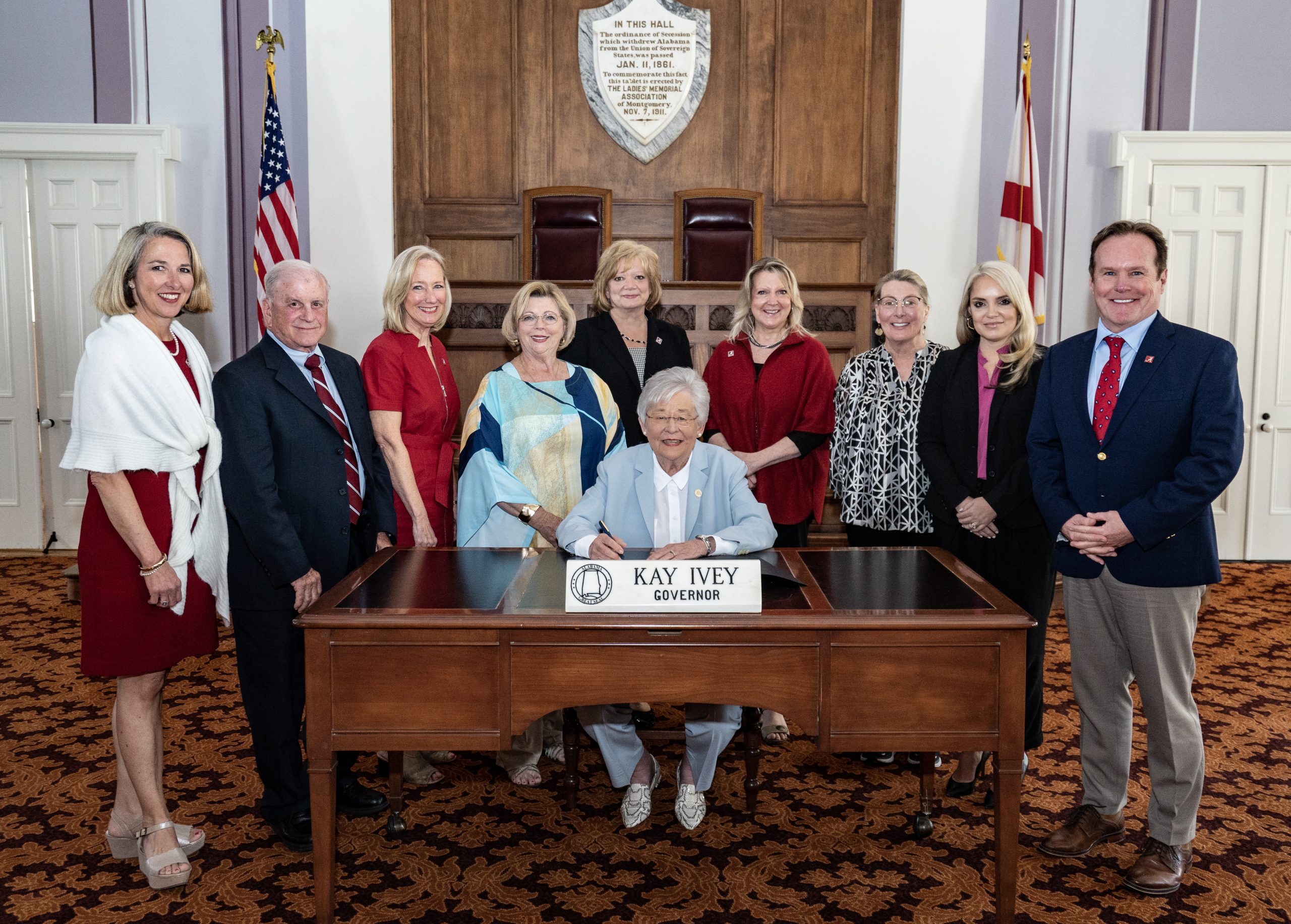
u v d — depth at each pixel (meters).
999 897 2.05
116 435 2.11
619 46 5.86
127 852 2.40
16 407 5.94
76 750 3.10
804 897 2.24
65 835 2.54
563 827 2.60
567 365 3.00
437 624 1.96
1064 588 2.45
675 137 5.92
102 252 5.81
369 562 2.46
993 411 2.72
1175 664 2.26
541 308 2.87
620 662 2.00
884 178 5.93
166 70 5.62
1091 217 5.79
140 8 5.56
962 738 2.01
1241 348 5.95
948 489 2.74
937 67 5.65
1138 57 5.69
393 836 2.53
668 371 2.51
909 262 5.75
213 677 3.84
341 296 5.58
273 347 2.43
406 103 5.85
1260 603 5.05
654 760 2.63
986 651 1.99
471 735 2.01
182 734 3.24
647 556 2.38
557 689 2.01
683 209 5.80
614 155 5.97
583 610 2.00
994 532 2.70
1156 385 2.23
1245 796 2.78
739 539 2.43
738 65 5.92
